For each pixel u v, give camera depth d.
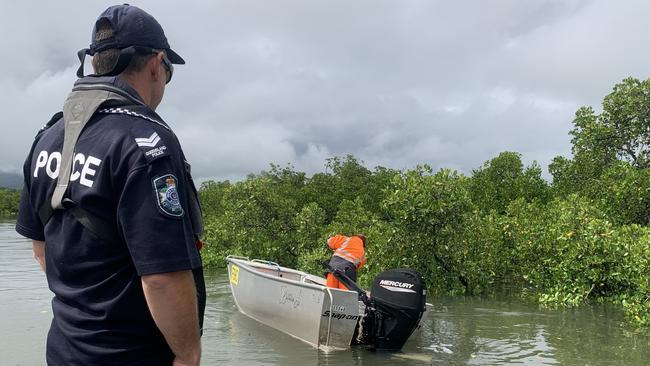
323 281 9.73
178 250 1.53
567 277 10.67
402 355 7.00
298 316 7.74
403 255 11.62
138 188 1.53
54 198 1.65
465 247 11.72
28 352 6.96
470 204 11.83
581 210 11.25
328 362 6.66
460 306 10.41
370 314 7.36
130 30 1.75
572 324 8.73
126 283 1.60
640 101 13.86
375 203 19.97
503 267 12.70
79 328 1.63
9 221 50.03
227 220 16.25
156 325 1.61
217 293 11.85
